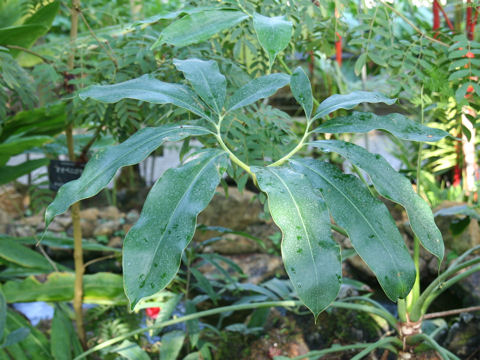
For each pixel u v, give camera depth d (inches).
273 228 87.2
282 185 22.9
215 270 76.6
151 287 19.8
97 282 54.4
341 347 43.0
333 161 71.7
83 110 43.9
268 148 38.6
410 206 23.3
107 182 23.2
